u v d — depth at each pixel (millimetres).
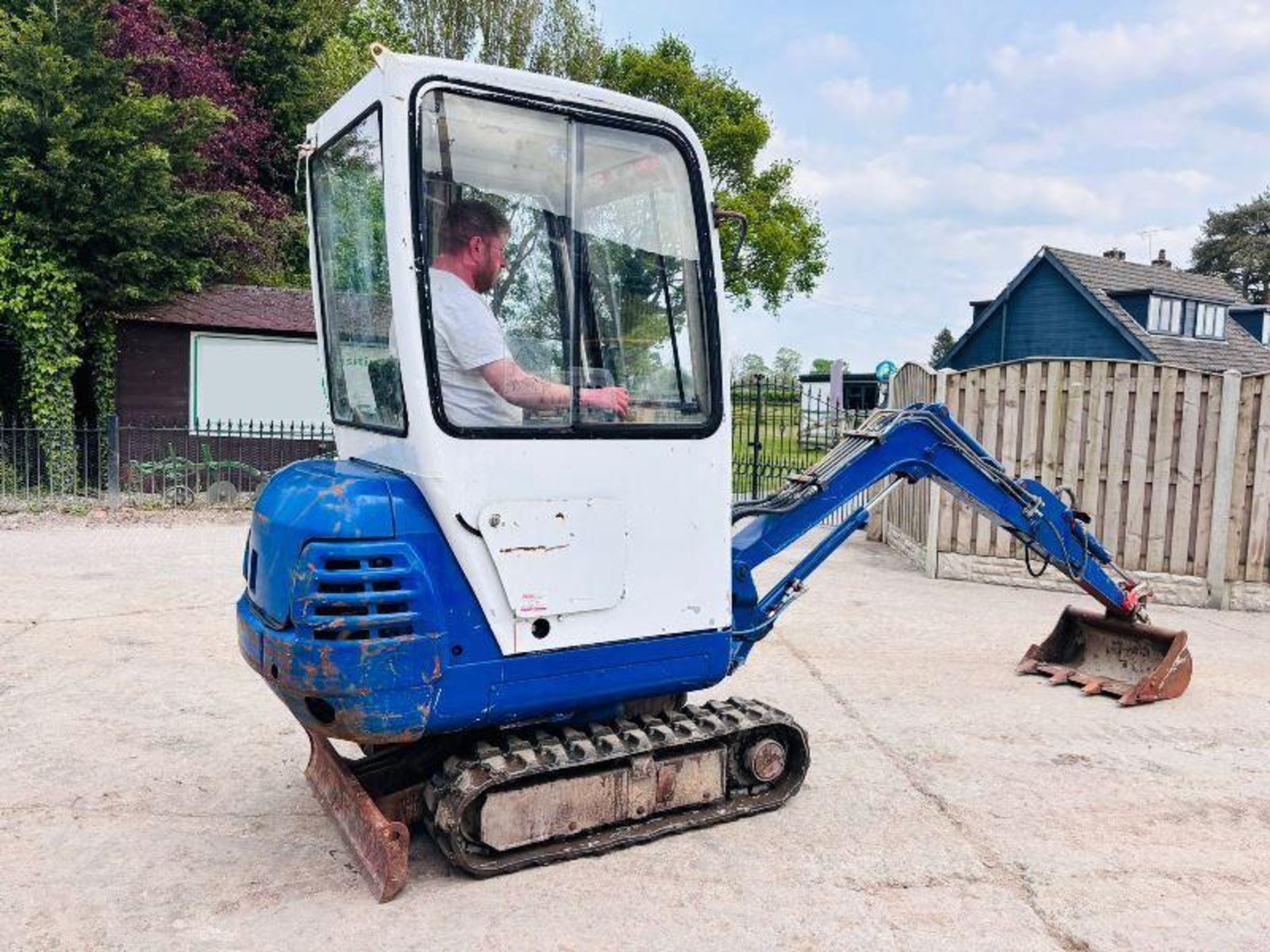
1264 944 3020
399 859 3152
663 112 3373
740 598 4055
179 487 12633
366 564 2941
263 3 19938
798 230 32125
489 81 3023
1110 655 5938
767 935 2996
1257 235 54562
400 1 26375
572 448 3201
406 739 3043
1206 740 4910
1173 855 3623
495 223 3127
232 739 4641
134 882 3273
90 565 8688
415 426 2992
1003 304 26469
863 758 4566
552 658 3217
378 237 3232
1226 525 8125
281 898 3178
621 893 3232
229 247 16969
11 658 5809
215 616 6957
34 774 4164
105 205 12828
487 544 3059
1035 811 4008
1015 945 2977
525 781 3312
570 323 3238
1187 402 8219
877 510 11430
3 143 12297
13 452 12336
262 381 14469
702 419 3514
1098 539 8664
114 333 13734
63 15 12844
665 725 3660
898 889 3309
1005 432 9047
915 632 7148
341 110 3398
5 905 3104
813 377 34438
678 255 3447
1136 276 25906
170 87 16844
